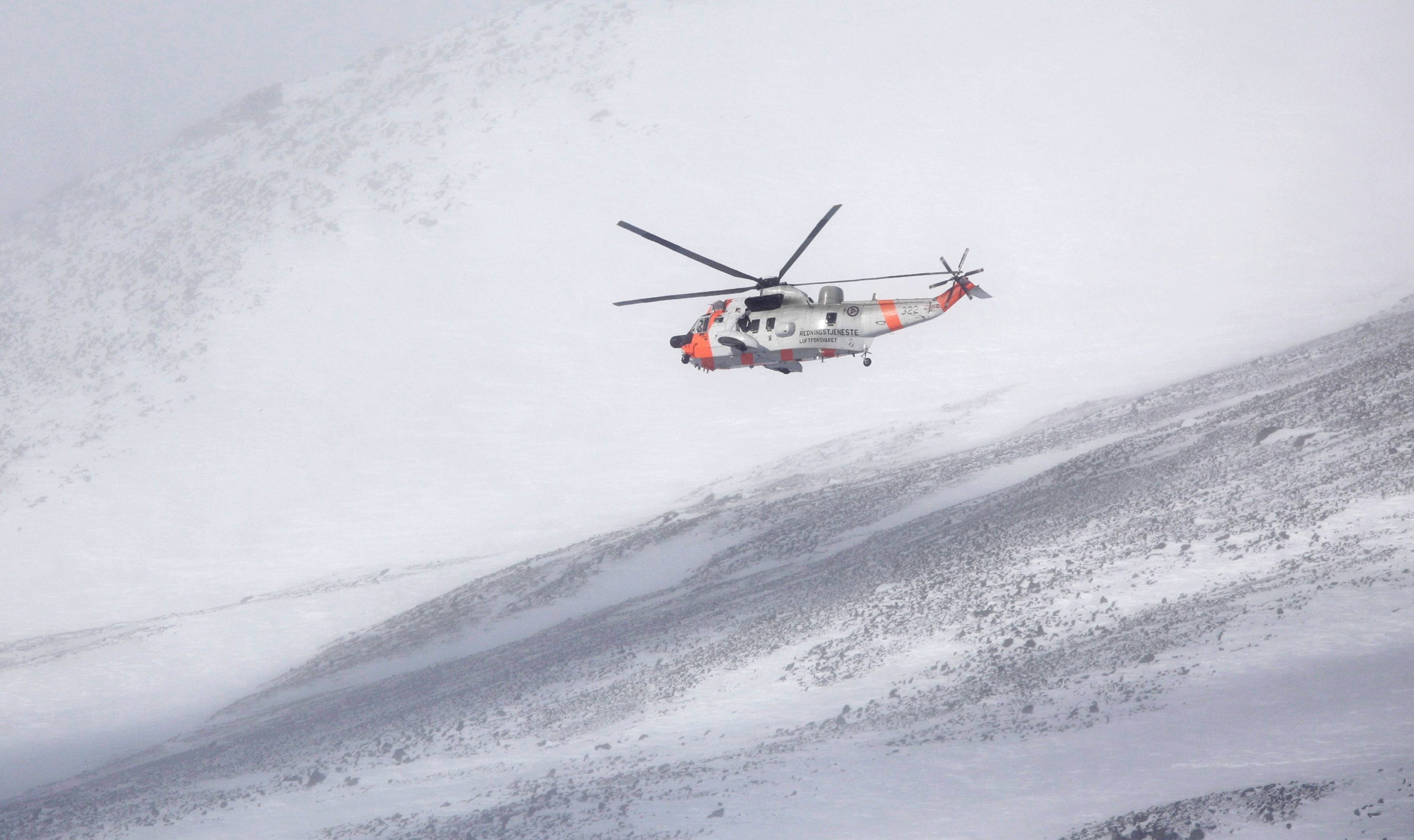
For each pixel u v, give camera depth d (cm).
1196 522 11362
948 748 7281
